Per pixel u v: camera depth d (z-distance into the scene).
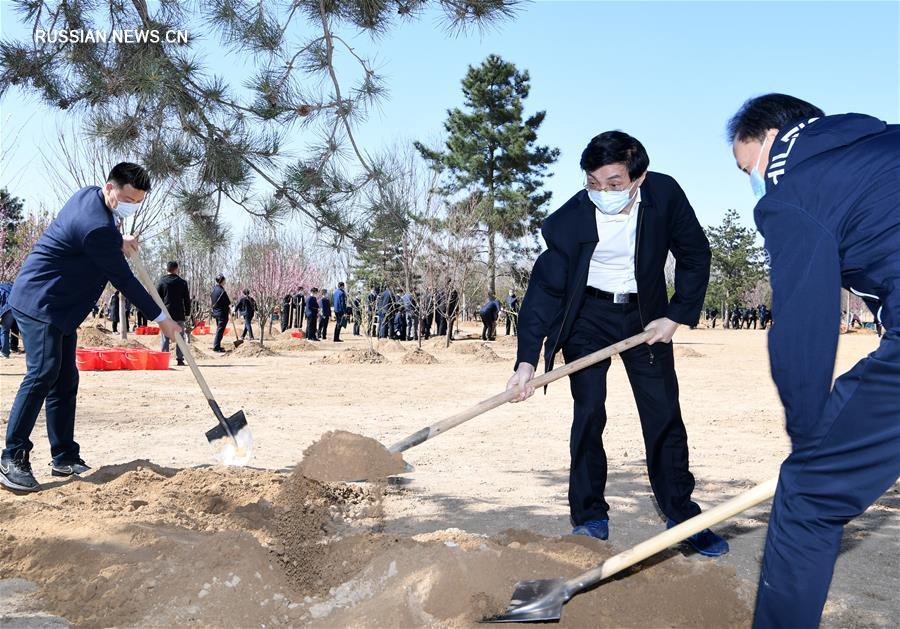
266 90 5.49
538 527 4.11
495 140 39.16
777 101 2.52
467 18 5.42
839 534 2.22
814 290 2.20
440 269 22.73
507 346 23.34
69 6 5.57
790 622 2.23
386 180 5.76
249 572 3.10
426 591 2.92
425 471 5.58
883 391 2.11
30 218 20.42
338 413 8.54
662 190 3.78
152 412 8.28
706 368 16.31
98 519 3.77
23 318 4.59
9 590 3.07
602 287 3.87
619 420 8.27
